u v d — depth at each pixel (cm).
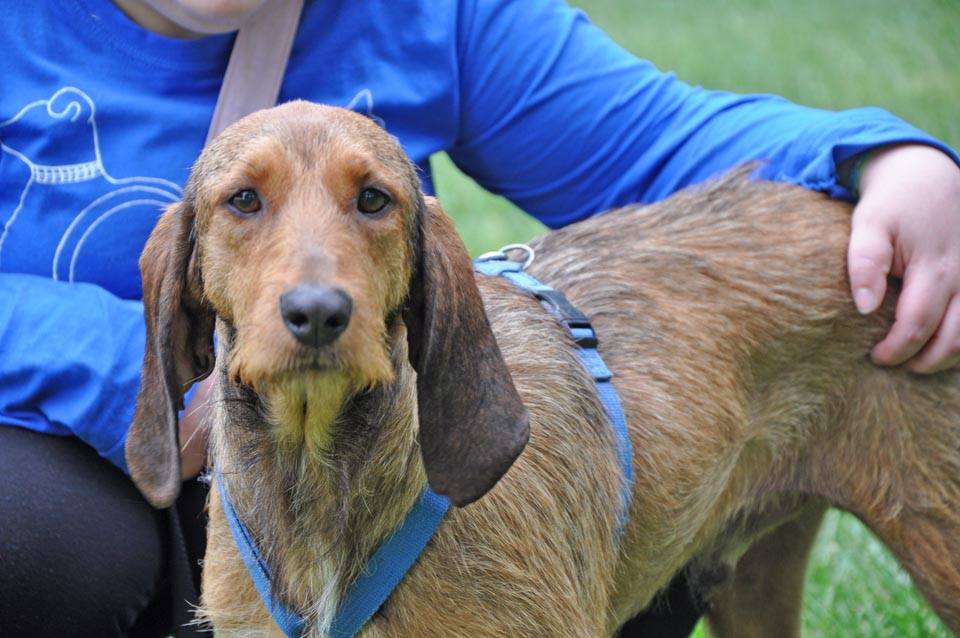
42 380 420
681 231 477
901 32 1642
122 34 449
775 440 475
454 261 367
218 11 430
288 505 373
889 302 462
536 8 512
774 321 460
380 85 480
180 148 452
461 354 365
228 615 395
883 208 454
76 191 443
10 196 446
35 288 434
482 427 363
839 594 598
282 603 380
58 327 425
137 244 450
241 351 333
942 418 462
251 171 339
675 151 509
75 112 441
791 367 468
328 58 474
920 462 464
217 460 385
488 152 519
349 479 369
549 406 421
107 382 420
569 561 412
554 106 507
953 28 1642
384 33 481
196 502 453
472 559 386
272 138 343
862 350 464
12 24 444
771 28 1741
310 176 338
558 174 520
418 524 374
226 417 375
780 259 466
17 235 445
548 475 411
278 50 457
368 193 343
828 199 480
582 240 482
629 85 512
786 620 542
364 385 336
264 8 452
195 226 363
